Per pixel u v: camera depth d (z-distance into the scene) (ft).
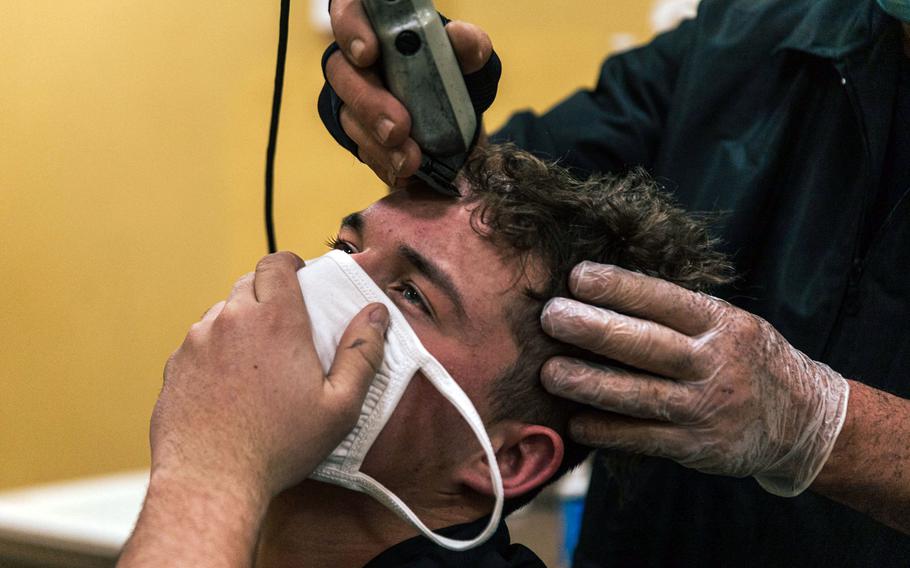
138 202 8.32
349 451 3.51
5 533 5.44
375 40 3.40
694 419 3.63
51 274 8.46
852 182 4.69
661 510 5.00
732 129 5.06
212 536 2.95
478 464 3.78
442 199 3.83
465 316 3.67
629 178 4.35
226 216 8.30
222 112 8.17
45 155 8.28
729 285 4.91
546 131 5.60
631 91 5.58
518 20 8.14
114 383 8.59
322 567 3.82
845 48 4.66
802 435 3.78
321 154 8.23
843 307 4.64
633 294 3.64
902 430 3.93
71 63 8.14
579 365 3.64
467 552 3.76
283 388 3.18
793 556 4.68
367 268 3.71
